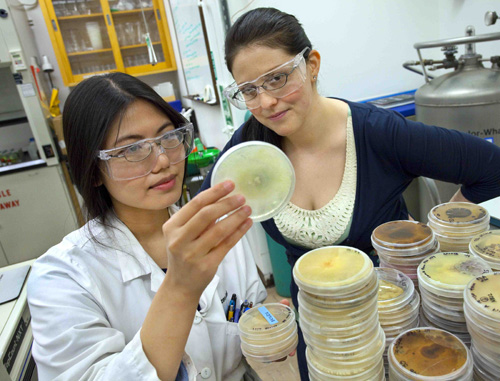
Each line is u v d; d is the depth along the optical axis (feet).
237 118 7.41
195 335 2.76
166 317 1.90
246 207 1.80
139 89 2.44
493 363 1.61
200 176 9.04
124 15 14.05
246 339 2.34
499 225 2.93
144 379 1.87
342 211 3.23
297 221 3.35
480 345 1.64
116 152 2.39
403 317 1.97
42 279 2.58
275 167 2.00
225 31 6.86
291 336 2.34
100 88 2.36
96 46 14.07
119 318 2.69
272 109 2.73
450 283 1.86
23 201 10.83
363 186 3.23
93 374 2.04
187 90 13.25
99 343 2.23
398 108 6.86
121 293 2.75
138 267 2.83
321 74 7.48
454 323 1.89
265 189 2.00
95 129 2.35
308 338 1.87
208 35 8.02
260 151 1.98
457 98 5.40
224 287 3.33
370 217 3.26
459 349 1.72
